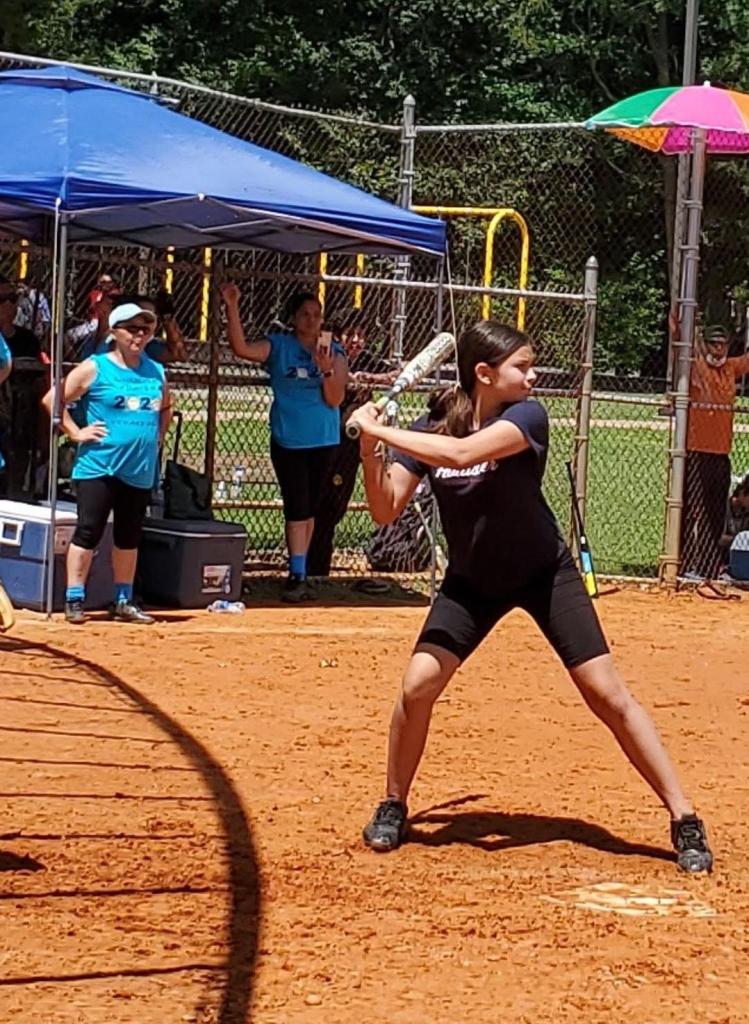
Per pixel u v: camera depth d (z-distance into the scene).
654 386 34.56
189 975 4.47
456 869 5.62
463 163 32.88
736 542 13.68
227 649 9.80
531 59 40.81
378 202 11.52
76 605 10.41
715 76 39.06
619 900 5.34
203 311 14.09
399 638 10.57
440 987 4.47
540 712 8.40
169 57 39.69
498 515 5.61
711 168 35.09
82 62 36.78
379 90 39.59
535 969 4.64
